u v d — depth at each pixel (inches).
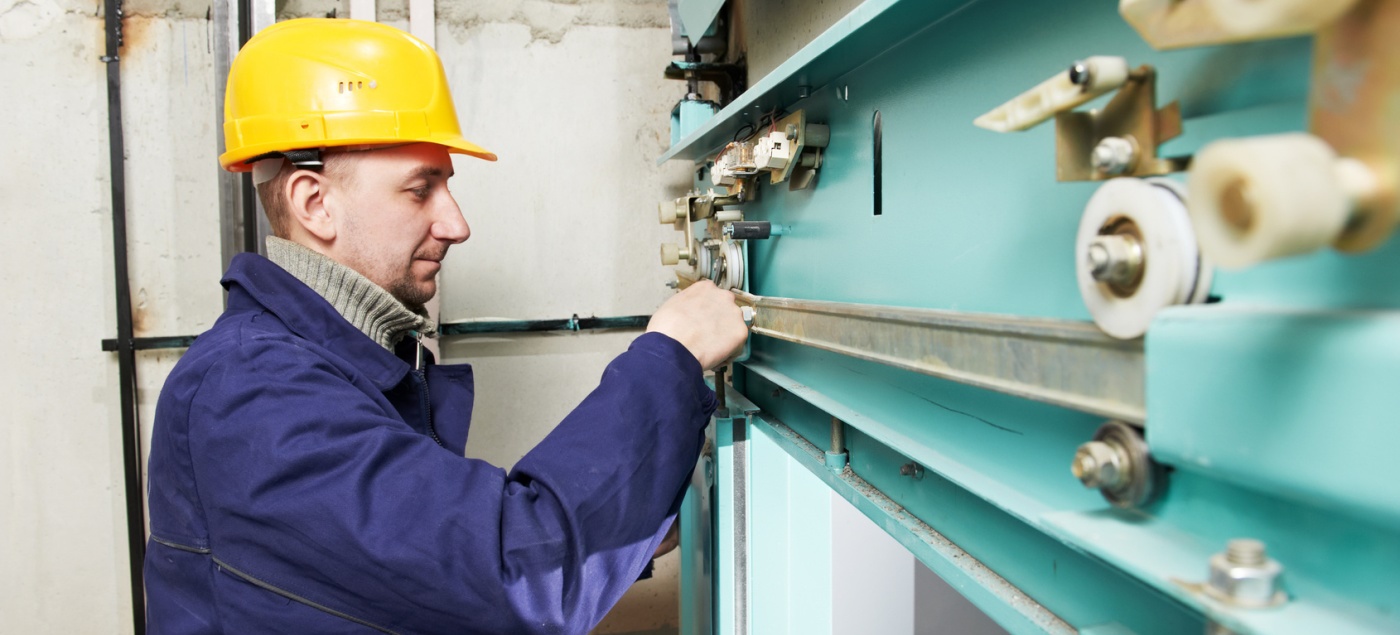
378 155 28.7
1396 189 7.1
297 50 28.1
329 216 29.0
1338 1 6.9
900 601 40.6
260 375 23.1
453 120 31.2
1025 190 15.3
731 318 27.8
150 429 52.2
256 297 27.2
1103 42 13.2
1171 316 9.9
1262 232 6.9
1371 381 7.5
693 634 39.3
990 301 16.6
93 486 51.9
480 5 54.2
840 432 27.4
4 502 50.8
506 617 20.7
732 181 34.3
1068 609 15.9
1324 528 9.6
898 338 18.2
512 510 21.6
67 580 51.9
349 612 22.6
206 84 51.2
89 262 50.8
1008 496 15.8
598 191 56.6
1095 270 10.7
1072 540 12.1
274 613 22.6
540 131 55.5
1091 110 12.7
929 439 20.1
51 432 51.1
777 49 37.1
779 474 37.2
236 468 21.7
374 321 30.0
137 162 50.7
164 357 52.2
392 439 22.4
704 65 44.9
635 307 57.6
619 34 56.4
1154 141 11.3
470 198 54.6
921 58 19.5
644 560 23.7
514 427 56.4
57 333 50.7
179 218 51.4
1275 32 7.8
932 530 21.6
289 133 27.4
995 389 14.1
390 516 20.9
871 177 22.5
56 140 49.8
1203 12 8.3
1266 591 9.3
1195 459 9.7
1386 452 7.4
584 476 22.1
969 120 17.3
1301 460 8.3
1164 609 13.2
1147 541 11.5
